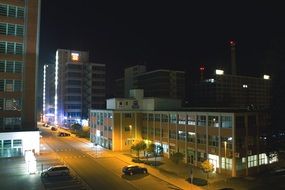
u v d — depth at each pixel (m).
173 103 78.56
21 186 44.44
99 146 84.06
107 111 80.88
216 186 45.59
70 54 172.50
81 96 157.38
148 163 60.91
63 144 88.19
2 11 72.38
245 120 52.88
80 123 140.75
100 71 160.00
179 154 57.47
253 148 53.94
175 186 45.22
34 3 76.19
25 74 74.44
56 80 172.75
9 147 66.19
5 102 71.56
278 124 59.38
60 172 49.69
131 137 78.50
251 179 49.88
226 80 189.00
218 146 54.12
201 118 58.47
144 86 183.88
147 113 77.56
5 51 72.19
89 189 43.41
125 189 43.50
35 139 68.88
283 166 58.16
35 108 75.19
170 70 171.00
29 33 75.19
